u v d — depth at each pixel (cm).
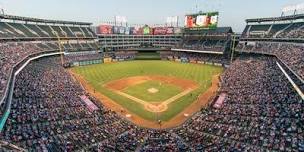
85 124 3459
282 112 3344
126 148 2797
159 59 10994
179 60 10519
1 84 3459
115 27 12200
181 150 2720
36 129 2967
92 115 3906
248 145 2666
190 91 5803
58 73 6397
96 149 2691
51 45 9238
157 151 2708
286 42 7350
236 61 7919
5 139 2545
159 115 4362
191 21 10475
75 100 4506
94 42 11438
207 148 2708
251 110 3700
